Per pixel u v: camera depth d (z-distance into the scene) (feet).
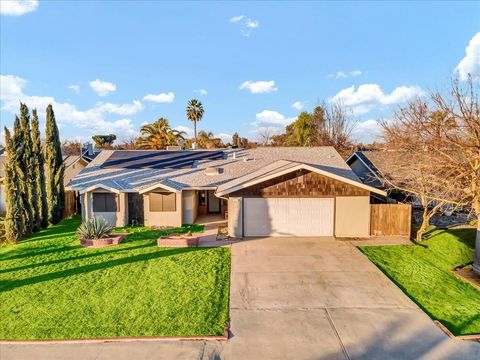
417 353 25.91
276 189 59.57
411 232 61.41
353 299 34.99
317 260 47.09
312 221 59.93
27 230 63.05
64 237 61.57
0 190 86.99
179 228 66.90
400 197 76.07
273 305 33.86
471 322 30.45
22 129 63.67
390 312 32.22
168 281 39.96
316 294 36.27
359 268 43.78
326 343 27.27
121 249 52.75
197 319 31.14
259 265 45.24
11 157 58.29
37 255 50.44
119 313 32.35
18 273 43.04
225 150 97.71
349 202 59.31
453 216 74.84
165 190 67.72
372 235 59.57
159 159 86.28
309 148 92.53
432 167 46.14
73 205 87.20
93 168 81.41
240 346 26.99
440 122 45.52
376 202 75.97
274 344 27.22
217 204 82.89
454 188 43.80
